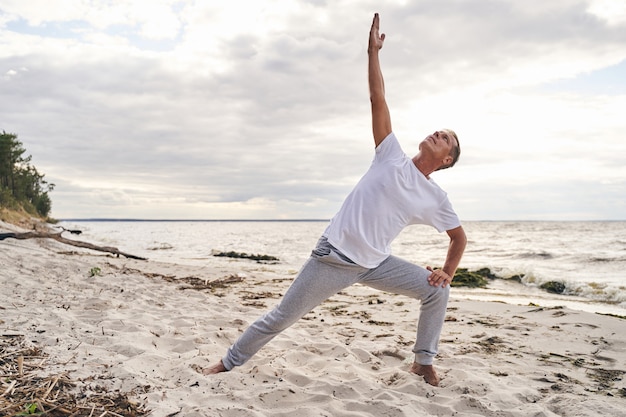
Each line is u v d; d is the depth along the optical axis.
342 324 5.29
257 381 3.05
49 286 6.16
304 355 3.82
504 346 4.35
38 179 58.03
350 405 2.69
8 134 49.16
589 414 2.66
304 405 2.70
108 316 4.54
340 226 2.87
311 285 2.90
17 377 2.72
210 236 45.66
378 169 2.97
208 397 2.68
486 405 2.73
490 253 20.20
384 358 3.88
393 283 3.02
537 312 6.04
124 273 8.73
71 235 28.70
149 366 3.16
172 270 10.74
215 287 8.24
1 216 24.38
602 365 3.78
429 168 3.04
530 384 3.25
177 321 4.68
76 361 3.09
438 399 2.86
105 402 2.50
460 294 9.34
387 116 3.04
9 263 7.89
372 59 3.06
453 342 4.52
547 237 35.97
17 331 3.72
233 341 4.17
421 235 46.94
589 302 8.46
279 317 2.99
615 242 26.95
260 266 14.47
